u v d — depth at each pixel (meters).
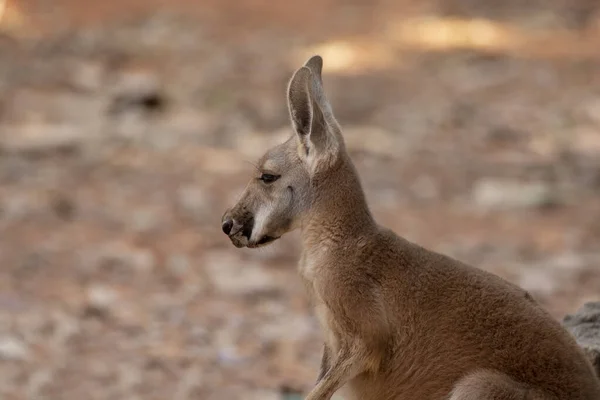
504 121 21.98
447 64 26.61
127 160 19.62
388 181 18.52
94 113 22.34
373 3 33.56
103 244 15.28
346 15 32.12
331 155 6.89
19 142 20.23
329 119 6.98
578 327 7.63
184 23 30.70
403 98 23.78
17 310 12.77
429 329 6.54
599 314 7.70
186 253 15.05
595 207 17.19
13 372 11.13
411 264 6.70
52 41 28.19
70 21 30.67
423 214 16.95
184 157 19.86
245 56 27.44
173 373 11.24
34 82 24.41
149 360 11.52
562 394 6.23
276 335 12.30
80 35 28.88
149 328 12.43
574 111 22.62
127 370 11.27
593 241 15.58
